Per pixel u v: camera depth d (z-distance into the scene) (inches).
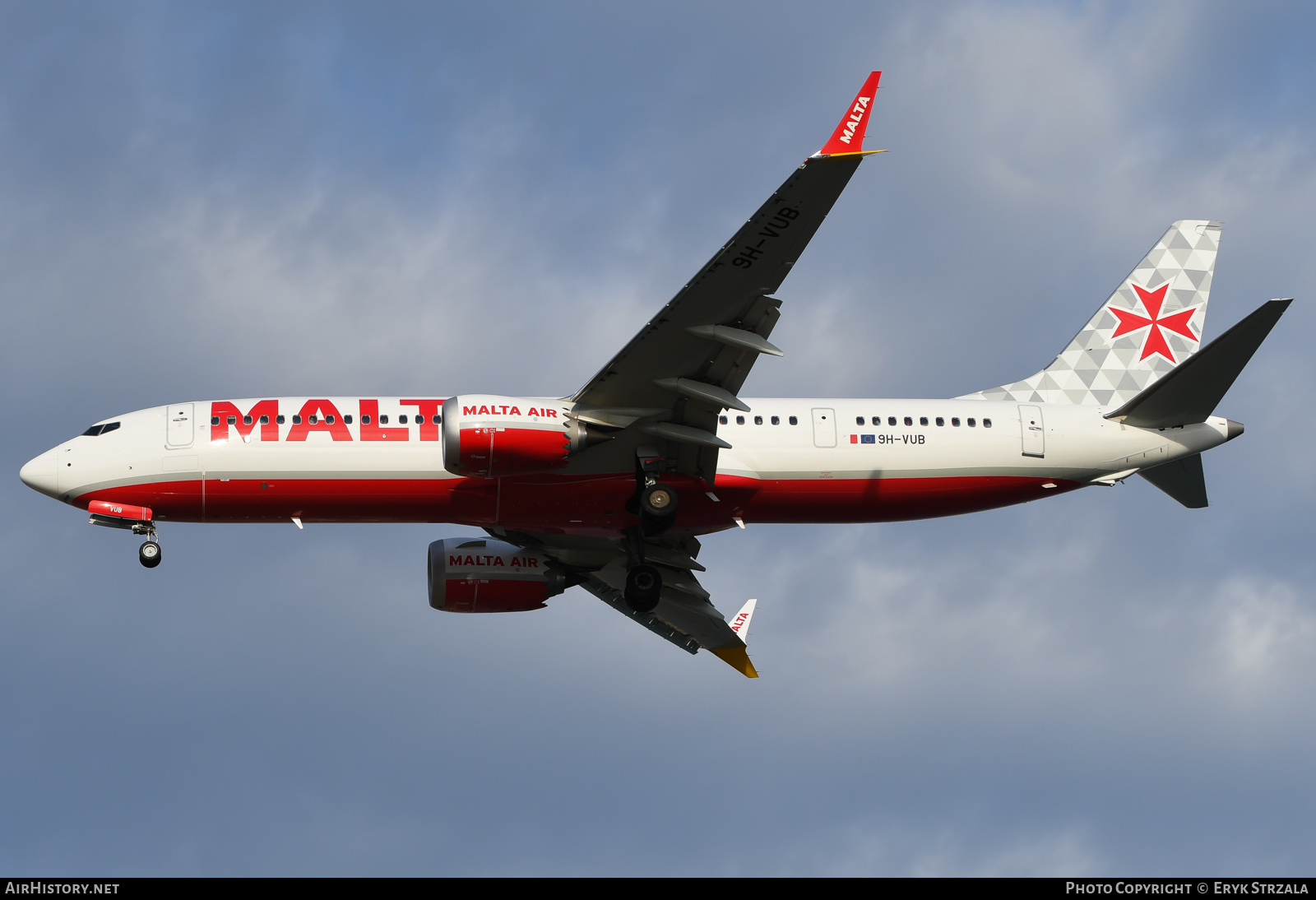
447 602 4517.7
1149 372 4724.4
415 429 4033.0
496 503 4023.1
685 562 4434.1
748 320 3590.1
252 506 4018.2
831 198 3292.3
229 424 4010.8
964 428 4286.4
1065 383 4687.5
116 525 3998.5
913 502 4271.7
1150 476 4530.0
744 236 3358.8
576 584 4697.3
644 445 3932.1
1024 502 4414.4
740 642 4904.0
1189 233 4877.0
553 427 3814.0
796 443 4170.8
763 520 4249.5
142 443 3996.1
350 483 3983.8
